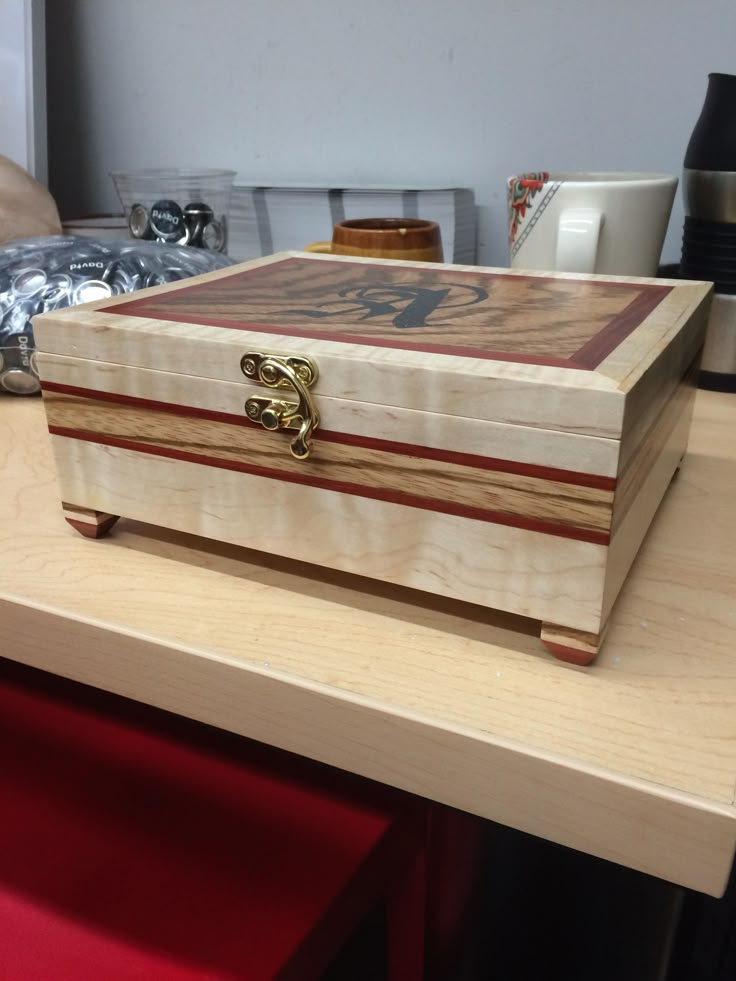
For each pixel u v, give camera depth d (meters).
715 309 0.67
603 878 0.63
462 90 0.84
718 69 0.75
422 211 0.84
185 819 0.49
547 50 0.79
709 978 0.64
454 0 0.81
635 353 0.38
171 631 0.41
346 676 0.38
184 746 0.54
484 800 0.36
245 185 0.93
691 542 0.48
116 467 0.46
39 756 0.53
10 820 0.49
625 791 0.32
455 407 0.36
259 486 0.42
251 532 0.44
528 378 0.34
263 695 0.39
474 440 0.36
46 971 0.41
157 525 0.48
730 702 0.36
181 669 0.40
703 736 0.34
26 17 0.91
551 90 0.81
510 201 0.68
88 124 1.02
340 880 0.45
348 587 0.44
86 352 0.44
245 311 0.46
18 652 0.45
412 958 0.57
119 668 0.42
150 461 0.45
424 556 0.39
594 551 0.35
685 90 0.76
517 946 0.69
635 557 0.46
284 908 0.44
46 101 0.99
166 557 0.47
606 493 0.34
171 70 0.95
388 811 0.49
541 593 0.37
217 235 0.88
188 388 0.42
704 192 0.65
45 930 0.43
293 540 0.43
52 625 0.43
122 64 0.97
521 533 0.37
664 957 0.64
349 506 0.40
